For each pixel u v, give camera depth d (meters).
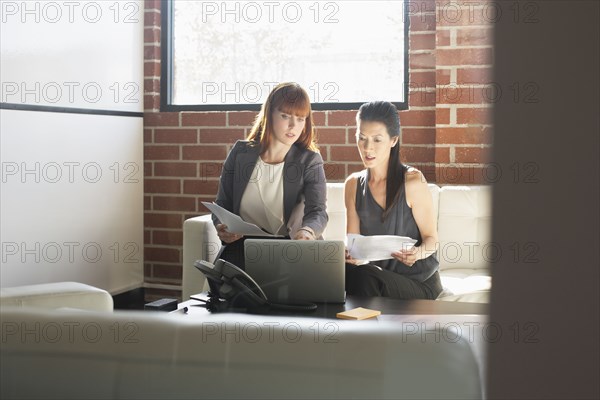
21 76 3.18
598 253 0.32
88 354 0.51
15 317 0.53
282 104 2.64
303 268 1.94
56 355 0.52
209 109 3.98
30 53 3.23
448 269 3.03
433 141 3.51
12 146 3.15
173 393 0.51
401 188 2.40
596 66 0.31
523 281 0.32
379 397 0.49
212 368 0.51
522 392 0.33
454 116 3.40
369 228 2.42
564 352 0.32
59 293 1.72
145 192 4.03
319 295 1.94
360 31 3.75
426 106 3.51
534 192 0.31
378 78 3.73
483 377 0.33
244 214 2.68
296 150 2.67
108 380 0.51
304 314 1.83
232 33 3.97
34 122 3.27
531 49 0.31
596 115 0.31
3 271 3.13
